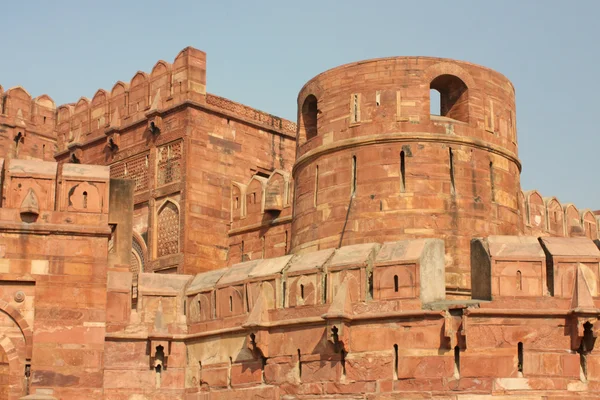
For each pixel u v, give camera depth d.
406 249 24.72
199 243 37.53
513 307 23.53
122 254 28.28
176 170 38.16
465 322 23.33
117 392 27.61
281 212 36.38
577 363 23.31
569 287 23.66
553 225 38.94
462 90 29.27
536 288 23.67
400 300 24.19
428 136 28.31
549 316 23.50
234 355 27.05
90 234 25.59
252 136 40.28
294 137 41.94
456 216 28.00
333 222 28.75
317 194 29.41
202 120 38.50
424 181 28.08
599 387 23.14
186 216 37.38
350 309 24.66
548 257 24.00
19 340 24.98
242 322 26.94
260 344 26.06
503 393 23.14
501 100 29.84
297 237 29.98
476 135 28.86
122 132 40.78
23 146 47.28
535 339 23.41
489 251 24.02
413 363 23.78
